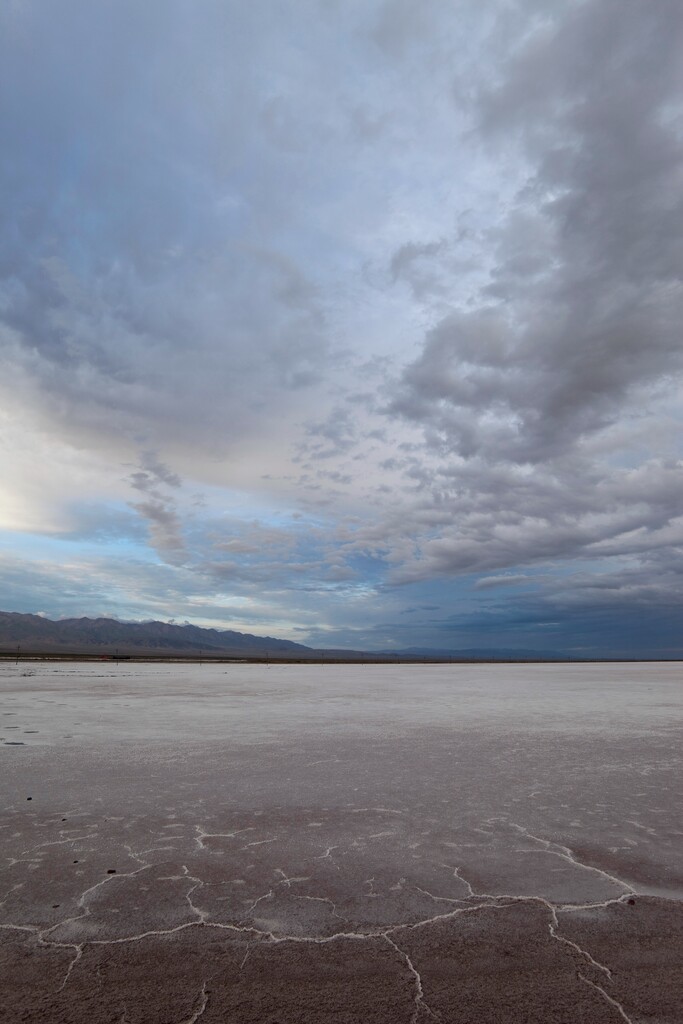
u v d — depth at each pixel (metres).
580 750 10.11
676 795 7.08
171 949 3.55
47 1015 2.90
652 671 61.62
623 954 3.51
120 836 5.55
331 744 10.65
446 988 3.15
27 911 4.03
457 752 9.88
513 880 4.57
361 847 5.28
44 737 11.35
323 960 3.43
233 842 5.40
